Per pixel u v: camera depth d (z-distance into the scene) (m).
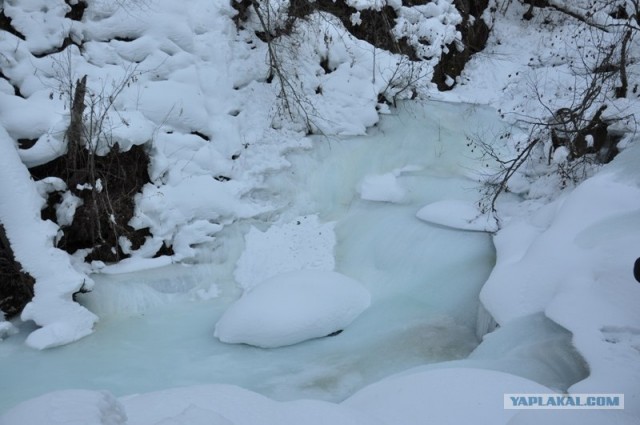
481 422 5.41
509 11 19.27
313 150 14.12
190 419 3.45
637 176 9.45
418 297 11.02
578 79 15.49
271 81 14.53
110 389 8.84
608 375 6.62
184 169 12.27
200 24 13.52
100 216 11.02
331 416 5.05
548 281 8.86
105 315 10.53
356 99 14.95
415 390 6.08
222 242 12.14
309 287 10.34
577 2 18.66
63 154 10.82
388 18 16.12
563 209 9.90
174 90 12.62
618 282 7.94
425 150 14.54
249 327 9.85
